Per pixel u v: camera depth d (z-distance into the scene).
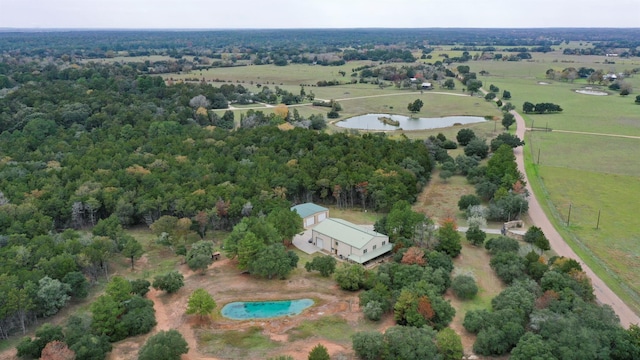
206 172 140.00
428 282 87.69
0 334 78.81
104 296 79.56
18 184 127.94
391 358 69.50
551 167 168.38
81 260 93.25
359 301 87.38
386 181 133.75
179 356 71.25
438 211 132.00
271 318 84.81
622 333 69.56
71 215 119.62
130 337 78.25
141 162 147.75
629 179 154.75
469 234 110.06
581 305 77.44
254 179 133.75
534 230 109.31
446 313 79.06
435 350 69.88
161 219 112.31
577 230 117.81
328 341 77.25
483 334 72.50
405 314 79.50
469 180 154.25
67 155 156.25
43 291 82.25
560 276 85.56
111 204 121.81
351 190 134.62
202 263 99.62
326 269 96.81
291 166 144.12
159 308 87.81
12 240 100.00
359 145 164.75
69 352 68.12
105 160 147.25
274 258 96.75
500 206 123.06
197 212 117.88
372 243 105.00
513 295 81.12
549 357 65.12
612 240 112.00
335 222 114.19
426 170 155.38
